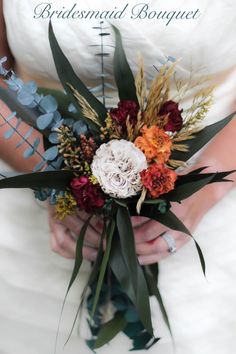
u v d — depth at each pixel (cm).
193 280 96
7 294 100
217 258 96
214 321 99
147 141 67
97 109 71
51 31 69
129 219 69
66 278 97
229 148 88
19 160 84
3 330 103
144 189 67
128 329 93
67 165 70
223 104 91
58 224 88
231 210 95
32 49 84
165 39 80
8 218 97
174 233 84
